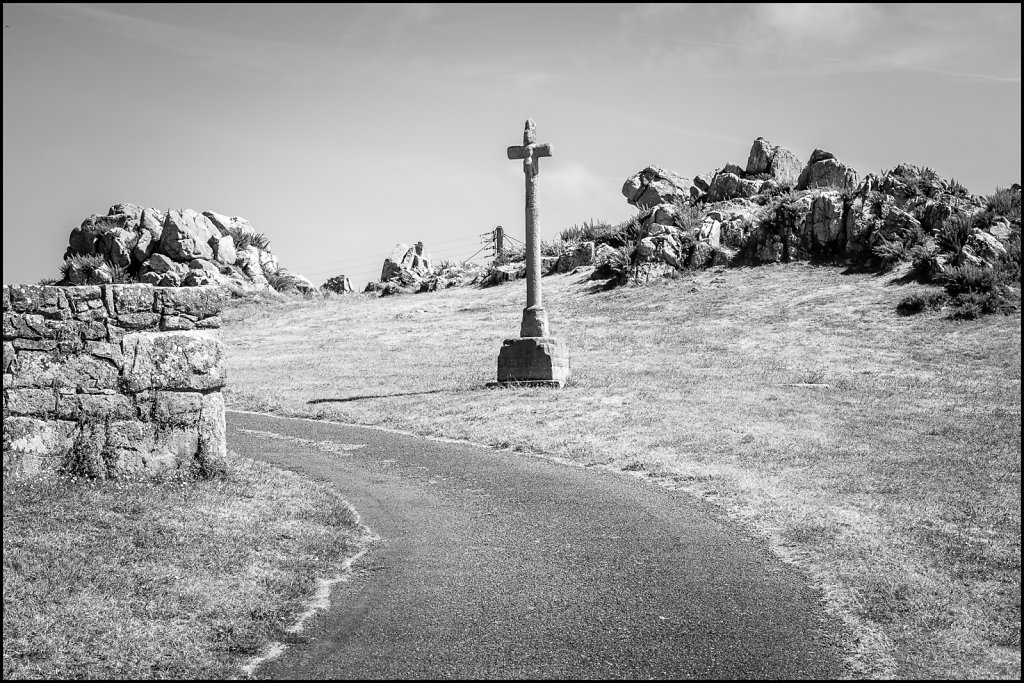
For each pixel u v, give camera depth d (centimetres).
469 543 1033
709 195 4438
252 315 3922
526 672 698
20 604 749
